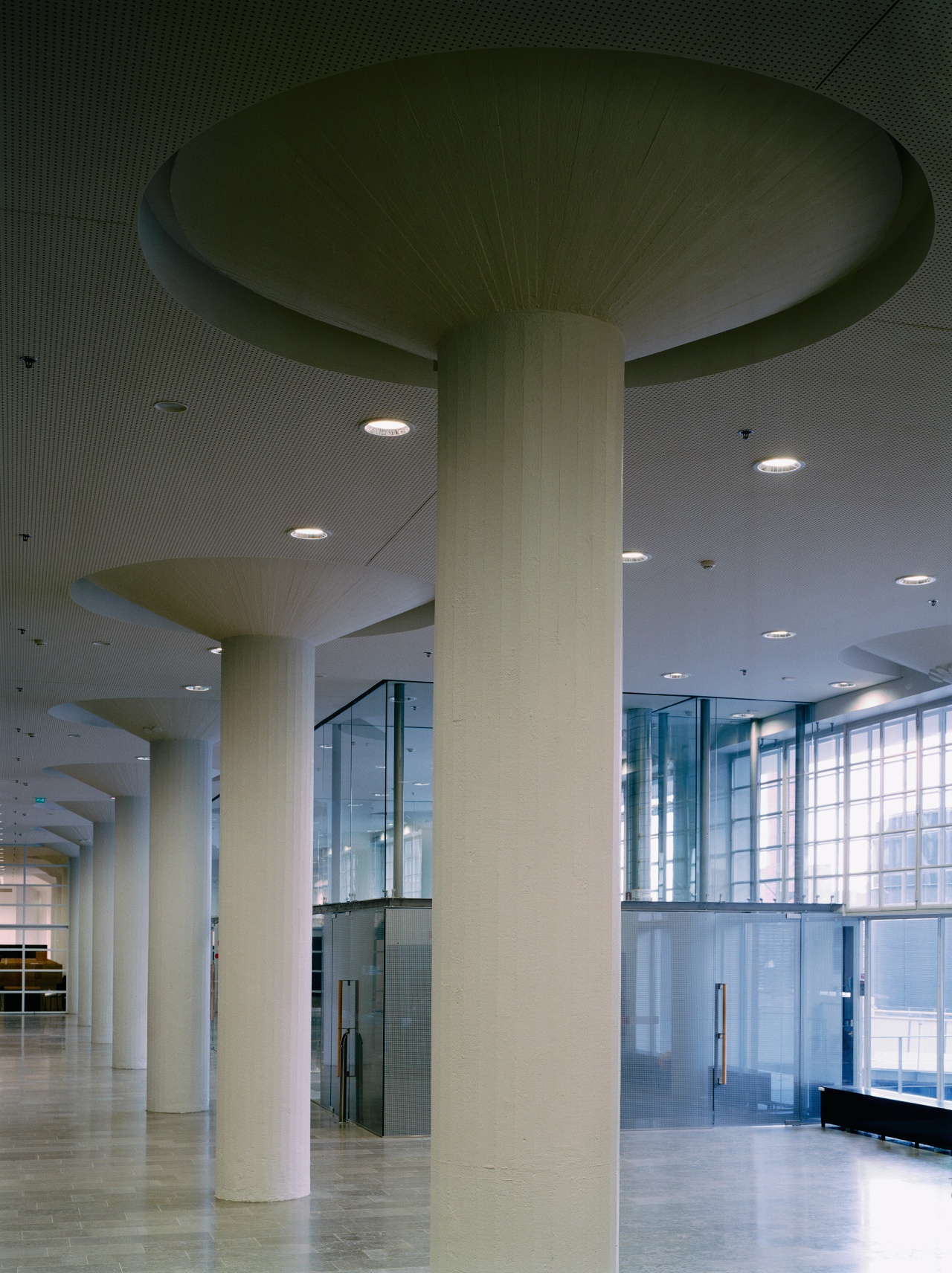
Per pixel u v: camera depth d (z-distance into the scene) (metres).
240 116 7.02
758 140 6.95
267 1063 16.73
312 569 16.16
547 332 8.33
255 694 17.30
